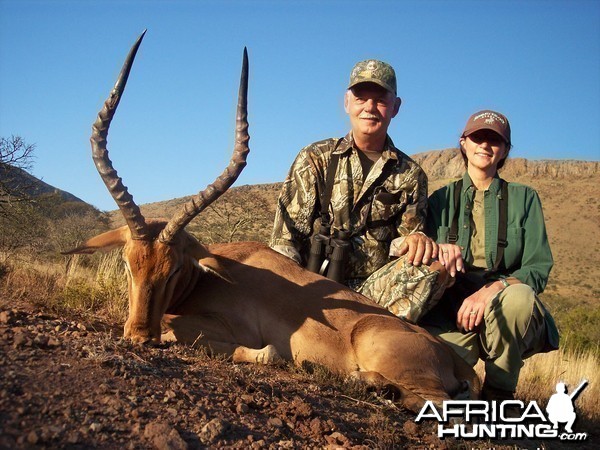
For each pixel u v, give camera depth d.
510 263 5.73
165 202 52.50
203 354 4.56
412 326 5.26
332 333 5.10
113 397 3.15
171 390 3.44
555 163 107.31
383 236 5.90
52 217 25.70
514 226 5.72
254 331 5.10
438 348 5.10
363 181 5.85
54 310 5.31
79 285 6.16
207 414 3.35
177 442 2.91
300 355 5.05
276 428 3.48
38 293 5.78
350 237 5.85
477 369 7.98
